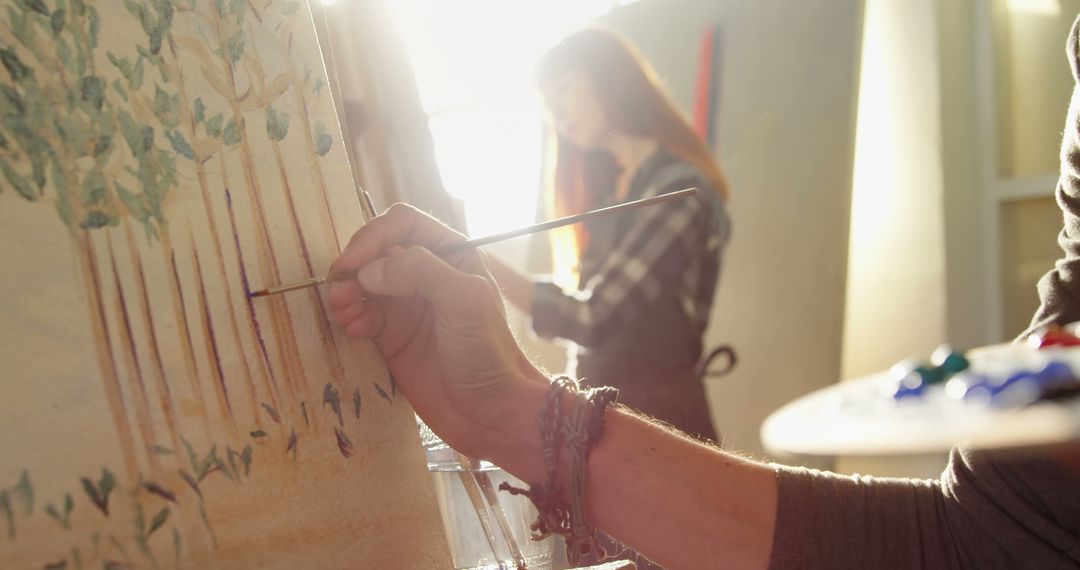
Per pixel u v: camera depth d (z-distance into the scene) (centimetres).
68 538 46
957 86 277
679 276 191
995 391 64
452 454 80
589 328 190
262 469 58
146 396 52
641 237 191
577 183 215
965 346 275
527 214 314
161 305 55
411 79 129
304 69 72
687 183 195
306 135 71
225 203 62
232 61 65
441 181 130
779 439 74
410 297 73
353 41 128
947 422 61
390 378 73
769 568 71
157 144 57
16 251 48
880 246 288
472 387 73
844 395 88
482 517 78
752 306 287
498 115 315
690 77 309
